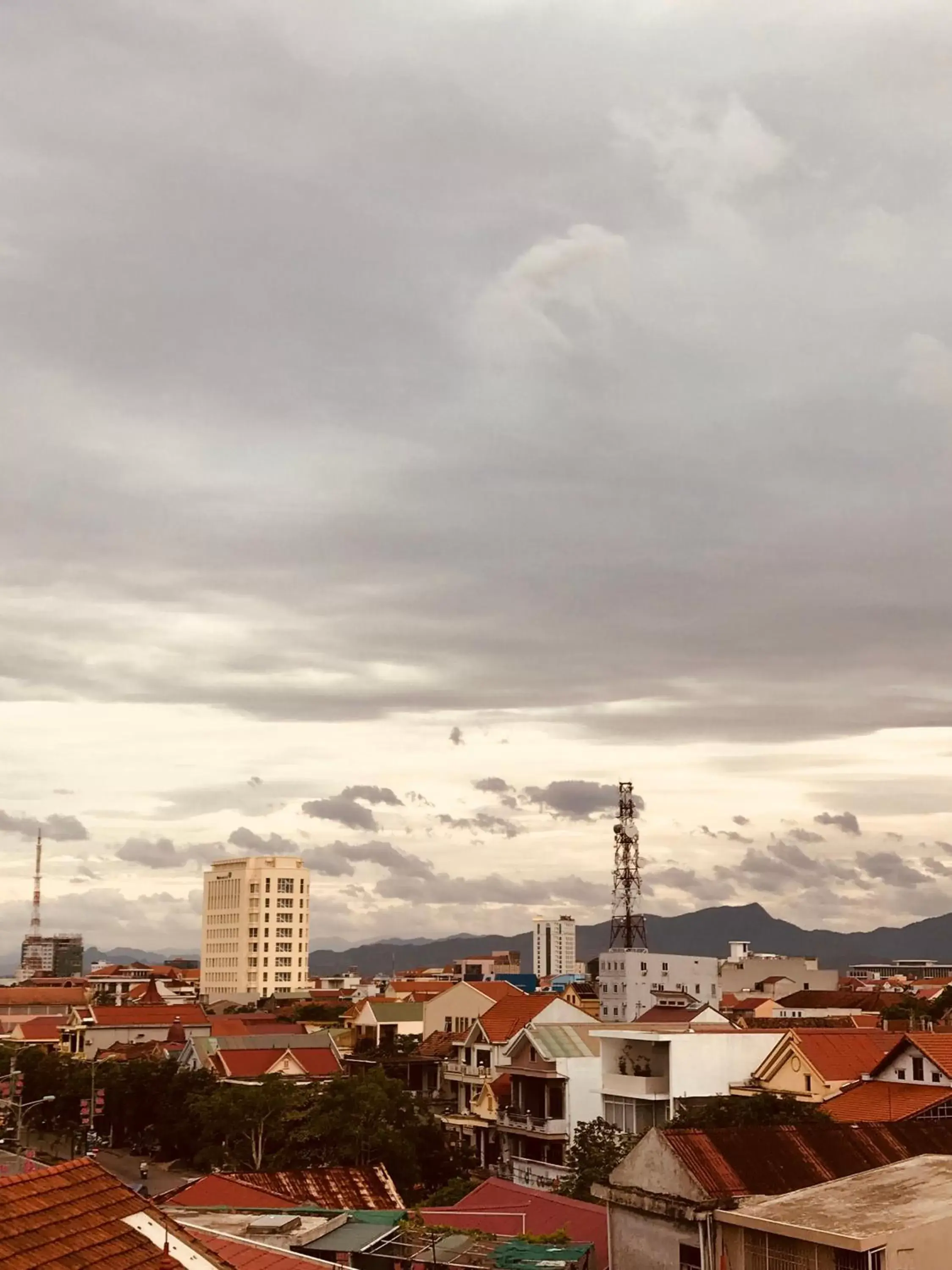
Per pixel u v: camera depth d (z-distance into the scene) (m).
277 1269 27.03
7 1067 115.50
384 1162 76.75
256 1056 112.56
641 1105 72.19
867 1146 39.97
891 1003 158.88
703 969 175.38
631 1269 38.31
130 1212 18.86
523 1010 98.44
